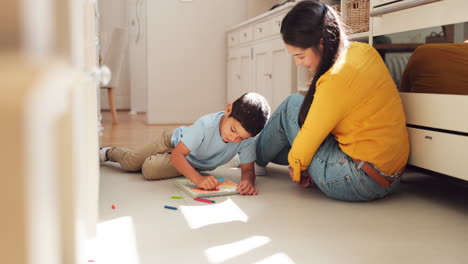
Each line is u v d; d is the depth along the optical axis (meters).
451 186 1.78
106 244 1.10
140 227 1.24
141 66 5.93
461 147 1.39
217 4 4.36
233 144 1.69
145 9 4.29
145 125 4.25
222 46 4.41
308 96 1.48
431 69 1.51
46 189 0.11
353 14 2.28
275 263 0.98
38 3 0.10
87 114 0.68
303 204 1.50
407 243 1.13
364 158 1.45
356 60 1.44
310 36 1.40
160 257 1.01
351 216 1.36
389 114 1.46
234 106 1.59
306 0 1.43
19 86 0.09
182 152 1.67
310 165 1.55
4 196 0.09
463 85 1.37
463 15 1.36
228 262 0.99
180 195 1.61
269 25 3.18
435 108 1.50
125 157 2.02
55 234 0.15
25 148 0.09
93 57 0.88
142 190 1.69
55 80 0.10
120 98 6.57
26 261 0.10
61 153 0.19
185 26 4.33
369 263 0.99
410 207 1.47
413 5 1.55
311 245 1.10
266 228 1.24
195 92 4.40
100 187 1.74
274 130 1.81
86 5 0.73
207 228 1.23
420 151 1.58
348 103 1.41
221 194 1.60
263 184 1.80
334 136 1.56
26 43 0.09
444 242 1.14
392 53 1.77
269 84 3.26
